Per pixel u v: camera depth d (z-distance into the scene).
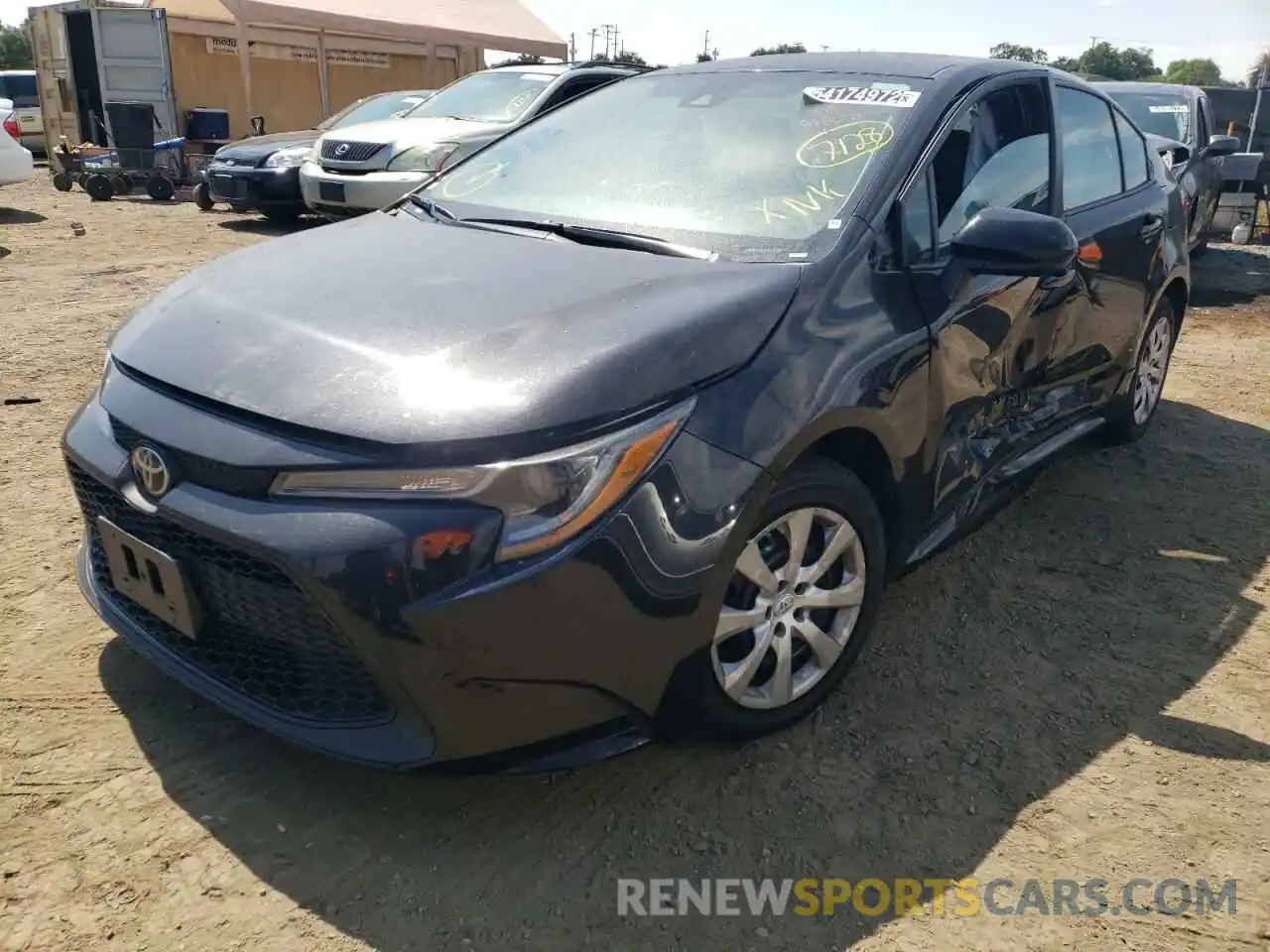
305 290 2.57
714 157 3.13
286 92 18.11
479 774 2.13
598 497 2.06
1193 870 2.31
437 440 2.00
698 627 2.24
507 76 9.75
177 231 10.46
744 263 2.65
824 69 3.41
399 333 2.28
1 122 10.75
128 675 2.78
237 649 2.28
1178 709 2.89
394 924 2.07
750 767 2.57
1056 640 3.22
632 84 3.73
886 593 3.46
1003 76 3.46
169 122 15.31
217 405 2.21
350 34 17.22
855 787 2.52
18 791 2.34
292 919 2.06
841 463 2.72
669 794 2.47
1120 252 4.08
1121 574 3.67
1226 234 13.15
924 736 2.72
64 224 10.73
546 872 2.22
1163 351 4.90
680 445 2.17
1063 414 3.94
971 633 3.24
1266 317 8.19
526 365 2.15
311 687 2.18
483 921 2.09
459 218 3.16
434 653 2.00
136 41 15.08
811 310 2.53
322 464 2.04
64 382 5.14
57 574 3.28
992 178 3.30
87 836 2.23
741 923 2.12
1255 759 2.69
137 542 2.30
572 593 2.05
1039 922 2.15
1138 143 4.63
